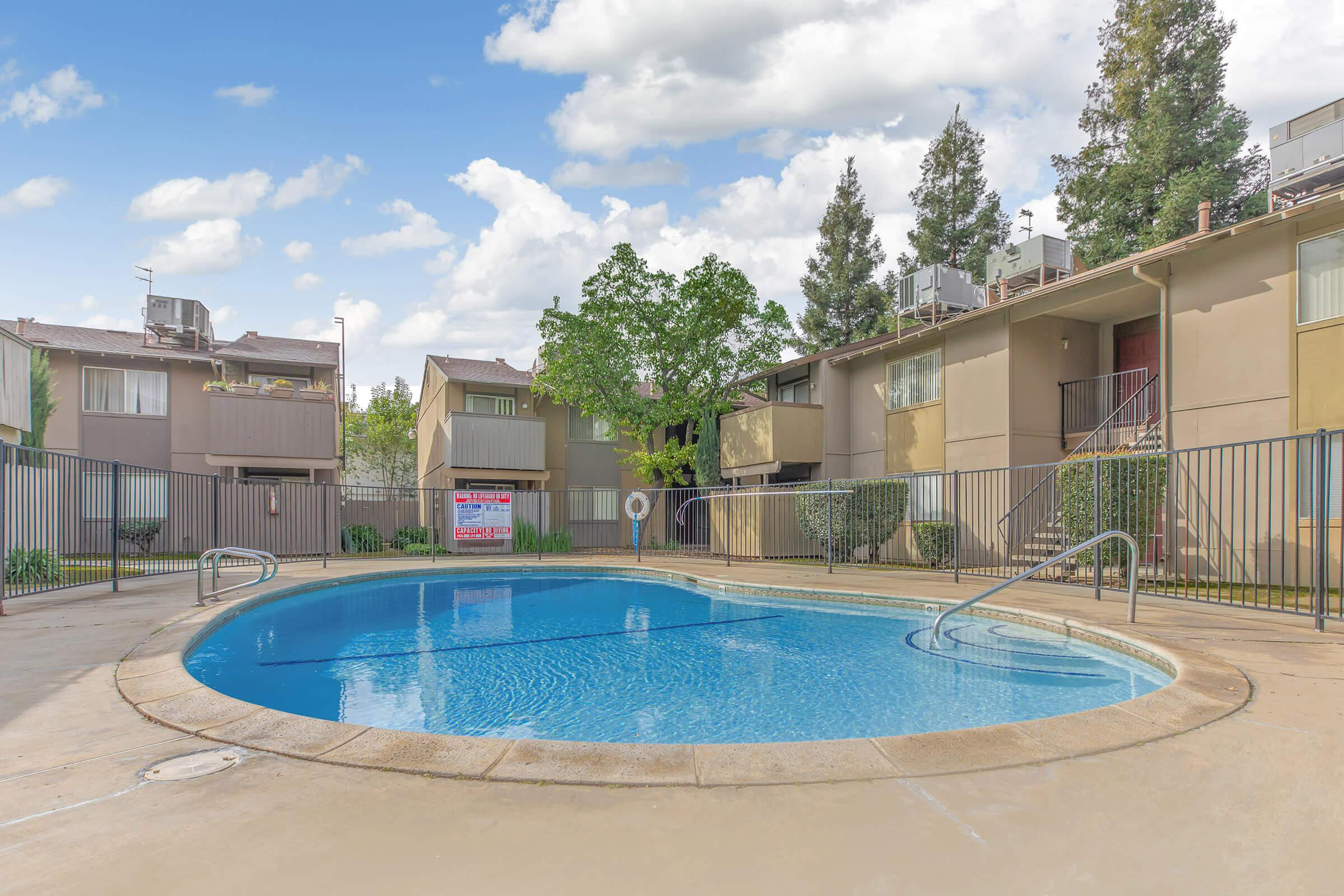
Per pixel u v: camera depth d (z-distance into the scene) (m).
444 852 2.16
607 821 2.38
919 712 4.68
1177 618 6.64
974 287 16.23
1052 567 10.95
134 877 2.01
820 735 4.22
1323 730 3.33
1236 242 9.77
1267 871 2.01
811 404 17.95
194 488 17.77
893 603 8.74
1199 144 21.38
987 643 6.96
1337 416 8.69
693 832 2.29
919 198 33.78
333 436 18.06
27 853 2.16
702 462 18.84
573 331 18.23
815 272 37.09
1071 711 4.67
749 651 6.66
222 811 2.48
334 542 17.55
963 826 2.32
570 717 4.60
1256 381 9.51
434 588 11.53
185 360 18.52
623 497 21.50
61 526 13.41
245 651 6.66
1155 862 2.07
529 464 19.78
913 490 15.33
